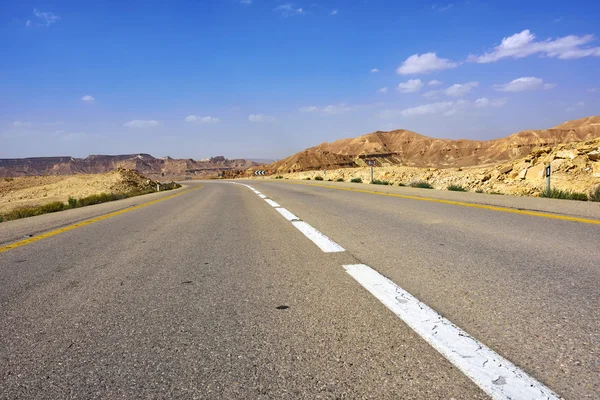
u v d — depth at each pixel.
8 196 45.94
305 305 3.04
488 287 3.34
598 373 1.93
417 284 3.49
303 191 19.95
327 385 1.90
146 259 5.03
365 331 2.51
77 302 3.38
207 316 2.90
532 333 2.41
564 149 17.19
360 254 4.80
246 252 5.21
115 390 1.94
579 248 4.79
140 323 2.82
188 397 1.85
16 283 4.14
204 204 14.52
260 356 2.23
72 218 10.95
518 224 6.71
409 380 1.91
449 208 9.40
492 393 1.77
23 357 2.36
